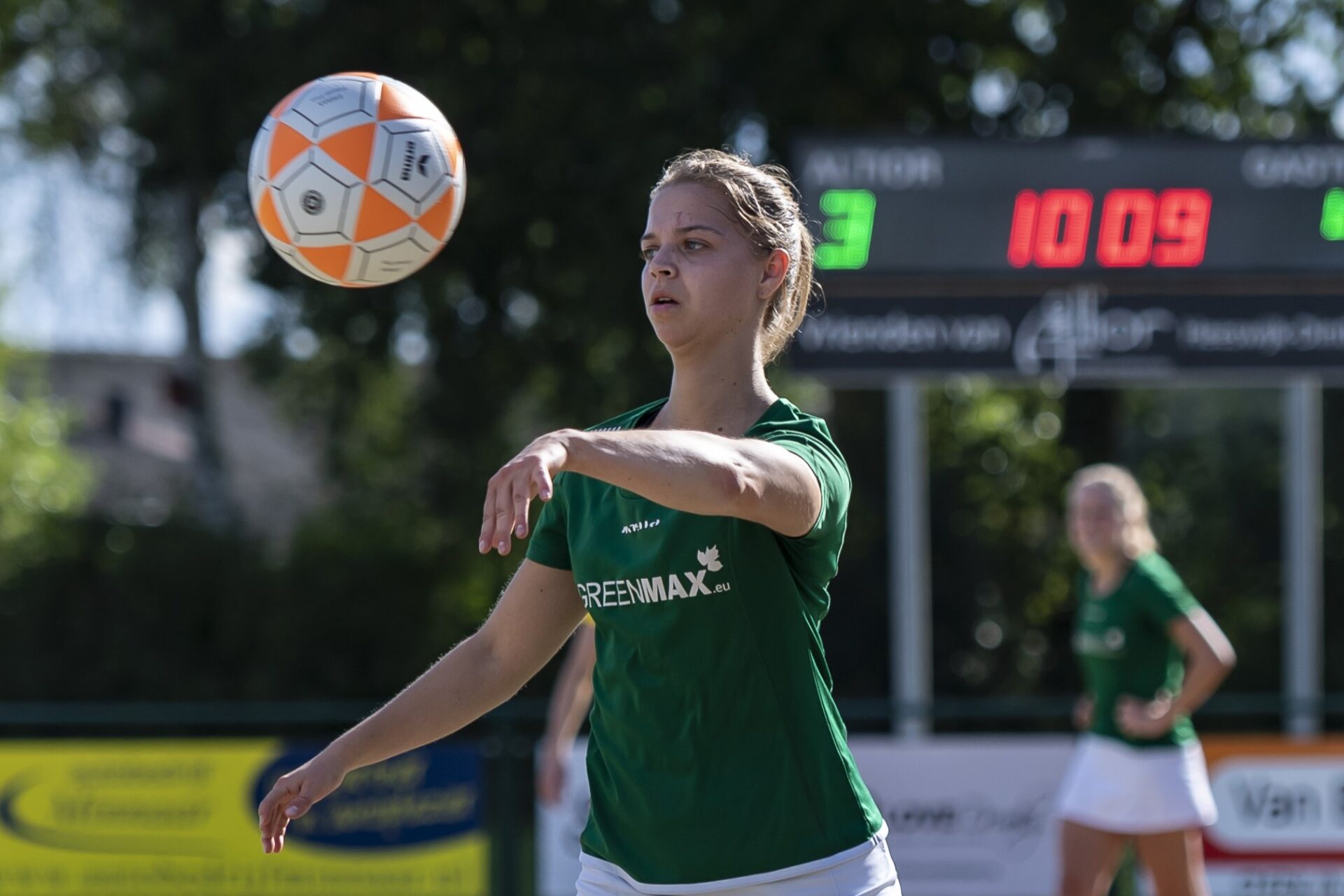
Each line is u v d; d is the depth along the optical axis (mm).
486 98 50312
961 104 54562
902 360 32812
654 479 7891
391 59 51594
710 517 9062
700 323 9531
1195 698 22250
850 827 9352
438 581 50812
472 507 52875
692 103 50125
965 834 27703
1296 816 27328
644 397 51594
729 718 9195
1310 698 33375
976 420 60094
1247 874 27234
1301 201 33250
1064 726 39969
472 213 49781
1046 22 54875
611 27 51531
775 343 10297
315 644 48719
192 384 63906
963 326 32906
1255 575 59656
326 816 27391
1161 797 22469
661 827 9352
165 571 48906
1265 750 27391
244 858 27344
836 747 9422
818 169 32844
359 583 49125
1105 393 57094
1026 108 54406
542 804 27156
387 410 58062
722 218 9578
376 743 10078
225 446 77250
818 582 9523
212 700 48281
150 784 27406
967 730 39969
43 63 65438
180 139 52719
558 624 10258
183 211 62062
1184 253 33094
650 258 9891
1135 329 33031
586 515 9641
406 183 12047
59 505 53906
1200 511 60844
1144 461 62094
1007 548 57688
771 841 9180
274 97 51688
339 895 27344
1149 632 22672
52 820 27266
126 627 48781
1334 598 55719
